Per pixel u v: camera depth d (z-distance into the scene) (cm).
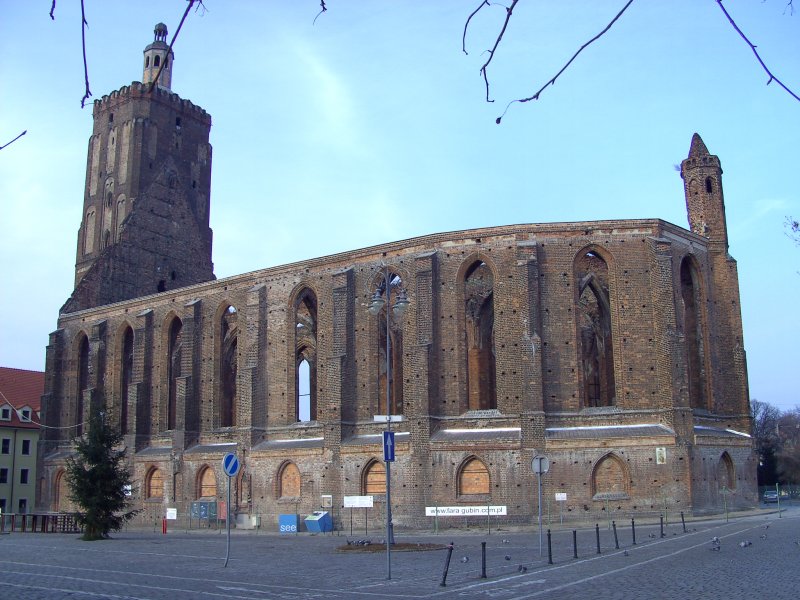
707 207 6888
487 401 6875
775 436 18400
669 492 5622
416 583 2589
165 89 10838
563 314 6153
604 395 6712
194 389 7644
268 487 6819
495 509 5800
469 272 6544
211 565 3403
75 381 8969
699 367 6481
